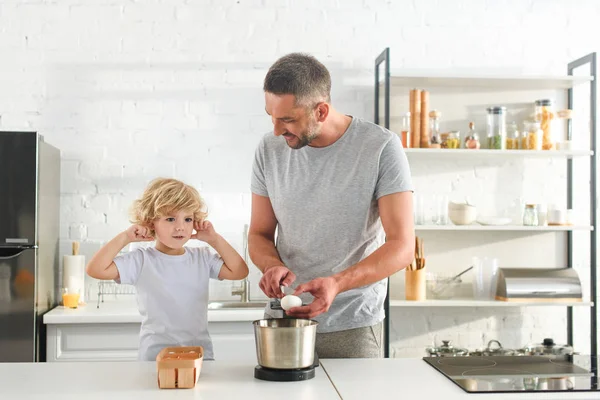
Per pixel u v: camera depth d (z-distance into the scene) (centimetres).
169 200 237
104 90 379
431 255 393
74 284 355
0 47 374
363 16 390
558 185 397
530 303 361
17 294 323
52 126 376
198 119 382
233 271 246
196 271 242
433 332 392
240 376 173
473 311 394
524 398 155
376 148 204
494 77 364
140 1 380
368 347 210
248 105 385
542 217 376
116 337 328
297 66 193
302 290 179
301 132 197
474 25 396
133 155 379
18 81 375
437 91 392
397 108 390
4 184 326
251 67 385
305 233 211
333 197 207
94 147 378
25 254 325
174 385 160
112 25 379
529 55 398
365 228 208
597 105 400
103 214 378
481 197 395
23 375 173
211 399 151
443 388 162
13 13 375
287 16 387
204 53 383
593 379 171
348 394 156
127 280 238
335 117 208
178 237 240
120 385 163
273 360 169
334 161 208
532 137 371
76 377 171
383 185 203
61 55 377
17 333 323
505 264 396
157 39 381
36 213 327
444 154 376
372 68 390
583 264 398
